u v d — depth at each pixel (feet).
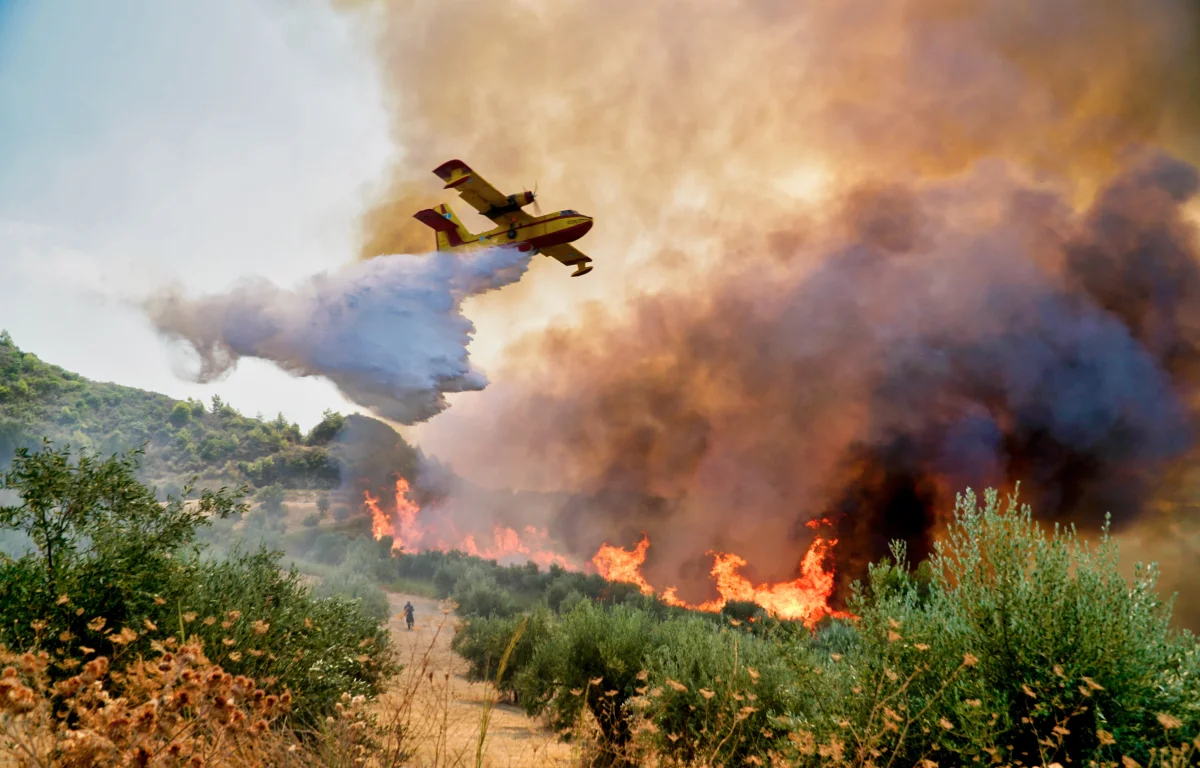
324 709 17.35
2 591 15.56
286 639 19.38
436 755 9.88
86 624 15.49
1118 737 11.31
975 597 13.42
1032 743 11.97
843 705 13.87
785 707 16.43
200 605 18.25
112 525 18.54
